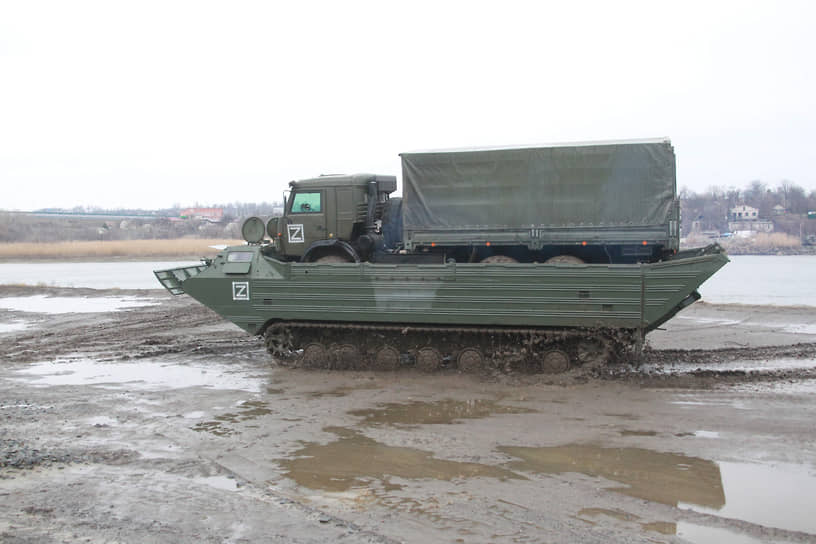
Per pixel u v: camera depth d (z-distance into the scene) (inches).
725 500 262.4
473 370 470.0
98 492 274.5
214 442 340.8
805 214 4146.2
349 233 510.6
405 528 240.7
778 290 1117.1
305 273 486.3
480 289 452.4
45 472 297.4
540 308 443.2
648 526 241.0
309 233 517.0
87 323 780.6
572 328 449.7
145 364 539.8
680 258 486.3
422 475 292.4
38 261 2310.5
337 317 482.6
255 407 406.6
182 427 367.6
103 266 2033.7
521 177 469.7
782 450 315.3
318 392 438.3
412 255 496.1
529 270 443.5
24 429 364.8
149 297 1057.5
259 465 307.3
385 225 551.8
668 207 450.0
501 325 458.9
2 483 283.4
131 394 442.9
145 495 271.9
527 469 297.3
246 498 269.0
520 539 231.5
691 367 487.8
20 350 614.5
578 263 452.1
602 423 360.8
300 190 517.7
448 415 381.4
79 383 477.7
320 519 248.2
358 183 510.0
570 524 242.8
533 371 469.1
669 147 446.9
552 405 396.5
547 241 468.4
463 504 260.8
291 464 308.2
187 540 230.8
